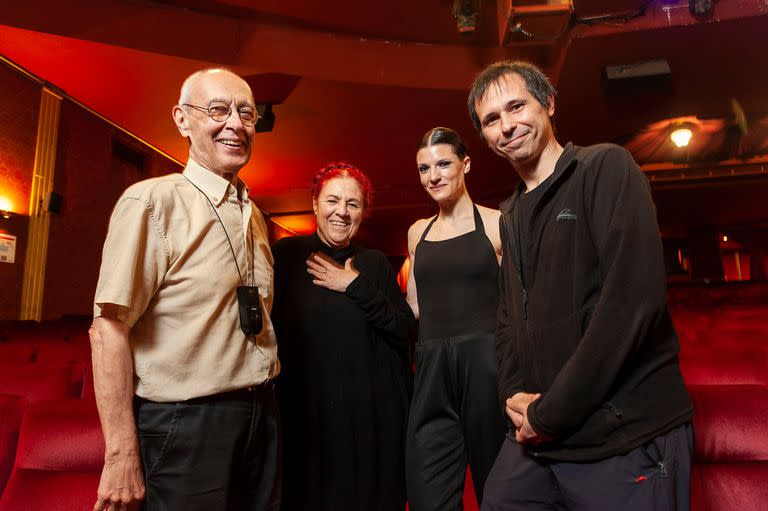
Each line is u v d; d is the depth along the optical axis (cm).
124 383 84
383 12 443
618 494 82
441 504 135
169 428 89
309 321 145
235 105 106
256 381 100
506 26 403
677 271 1212
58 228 465
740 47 434
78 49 396
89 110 501
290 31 453
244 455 98
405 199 874
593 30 422
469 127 584
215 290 96
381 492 140
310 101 512
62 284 469
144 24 399
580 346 81
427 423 142
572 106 532
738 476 102
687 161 717
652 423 81
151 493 87
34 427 112
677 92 510
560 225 93
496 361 135
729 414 108
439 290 146
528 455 100
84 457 109
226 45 431
